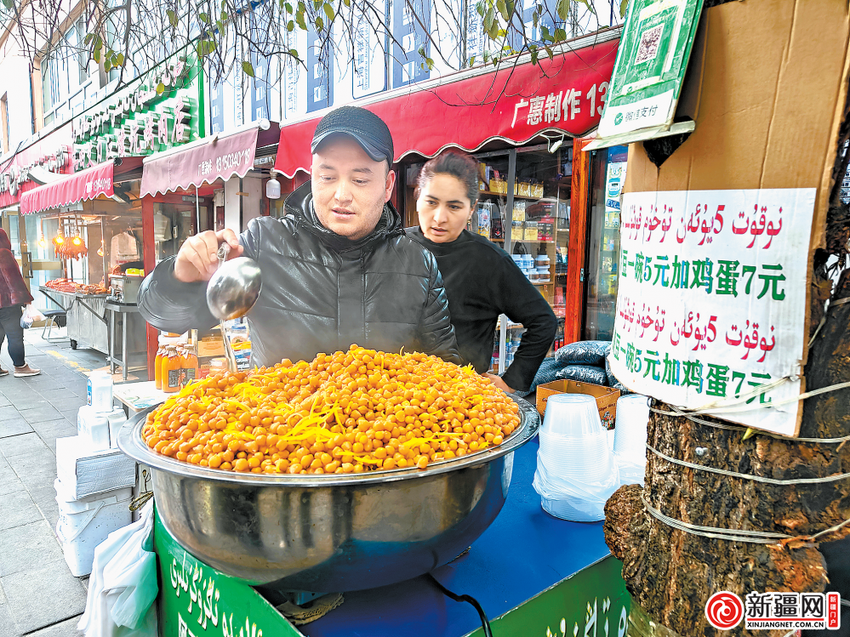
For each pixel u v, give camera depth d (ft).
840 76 2.03
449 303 8.14
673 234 2.61
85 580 8.52
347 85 14.69
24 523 10.21
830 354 2.32
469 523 3.16
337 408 3.13
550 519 4.71
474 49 11.08
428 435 3.09
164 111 22.57
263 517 2.76
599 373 9.87
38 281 36.86
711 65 2.36
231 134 12.83
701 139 2.43
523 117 7.57
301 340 5.57
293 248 5.53
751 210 2.31
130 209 23.32
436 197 7.89
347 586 3.06
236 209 20.49
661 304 2.72
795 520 2.44
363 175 5.17
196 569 4.34
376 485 2.76
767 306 2.32
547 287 13.78
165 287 4.42
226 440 2.97
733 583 2.58
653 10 2.61
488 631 3.18
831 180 2.10
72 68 31.42
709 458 2.63
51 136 35.22
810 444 2.38
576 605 3.90
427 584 3.70
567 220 12.93
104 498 8.62
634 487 3.47
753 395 2.41
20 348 21.27
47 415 16.63
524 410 4.09
